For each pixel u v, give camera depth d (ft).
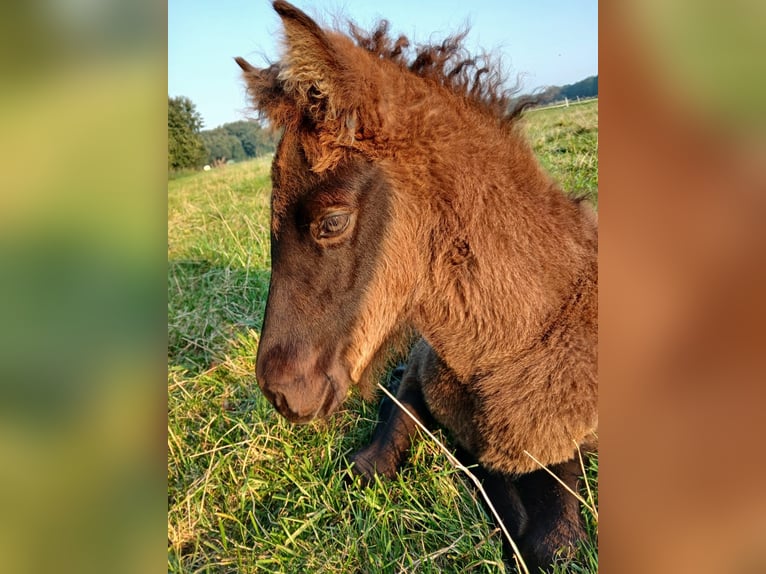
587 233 1.74
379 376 1.96
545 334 1.67
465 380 1.80
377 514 1.77
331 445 2.07
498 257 1.64
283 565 1.67
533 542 1.66
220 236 4.10
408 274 1.67
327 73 1.43
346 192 1.53
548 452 1.71
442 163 1.60
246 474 1.96
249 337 2.75
